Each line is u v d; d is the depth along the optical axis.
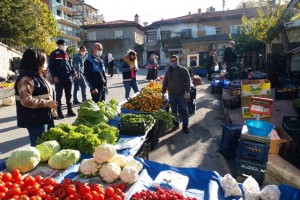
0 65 19.12
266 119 7.37
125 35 45.59
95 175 3.10
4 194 2.45
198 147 6.11
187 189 3.01
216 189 2.95
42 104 3.70
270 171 4.28
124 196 2.62
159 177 3.00
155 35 42.97
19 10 22.27
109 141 4.04
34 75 3.72
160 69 36.06
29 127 3.85
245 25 21.50
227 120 8.20
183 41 35.03
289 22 13.73
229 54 14.34
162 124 6.69
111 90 14.20
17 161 3.12
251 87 7.70
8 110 9.88
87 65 7.03
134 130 4.58
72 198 2.48
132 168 2.99
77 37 55.38
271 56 14.08
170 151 5.87
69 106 8.28
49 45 26.53
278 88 10.21
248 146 4.22
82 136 3.76
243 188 3.07
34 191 2.52
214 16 37.09
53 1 49.59
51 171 3.22
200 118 8.70
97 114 4.95
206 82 18.06
